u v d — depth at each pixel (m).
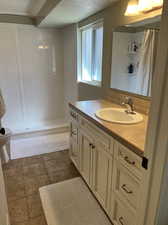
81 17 2.53
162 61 0.68
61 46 3.72
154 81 0.74
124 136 1.22
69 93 3.68
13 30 3.25
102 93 2.45
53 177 2.20
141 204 0.96
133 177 1.14
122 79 2.01
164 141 0.74
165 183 0.81
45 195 1.89
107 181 1.49
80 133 1.99
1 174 1.33
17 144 3.06
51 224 1.55
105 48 2.25
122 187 1.29
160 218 0.90
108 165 1.45
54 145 3.04
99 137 1.55
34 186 2.03
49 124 3.73
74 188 2.00
